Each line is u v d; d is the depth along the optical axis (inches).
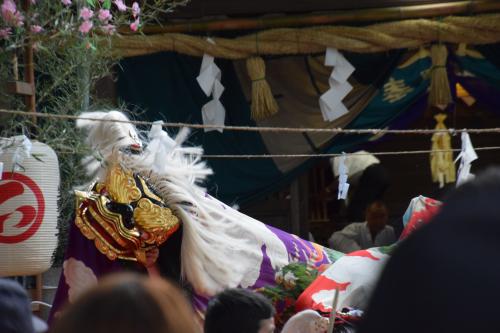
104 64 390.3
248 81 493.7
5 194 285.4
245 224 295.6
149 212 273.1
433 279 63.5
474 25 470.3
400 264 65.4
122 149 278.7
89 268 272.4
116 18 364.8
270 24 478.9
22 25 324.8
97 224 270.5
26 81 332.8
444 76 475.5
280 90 493.7
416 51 483.5
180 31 479.2
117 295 85.0
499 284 62.2
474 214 64.5
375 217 496.4
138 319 83.5
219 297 166.6
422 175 599.2
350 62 486.6
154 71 482.9
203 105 486.0
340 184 325.1
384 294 65.6
